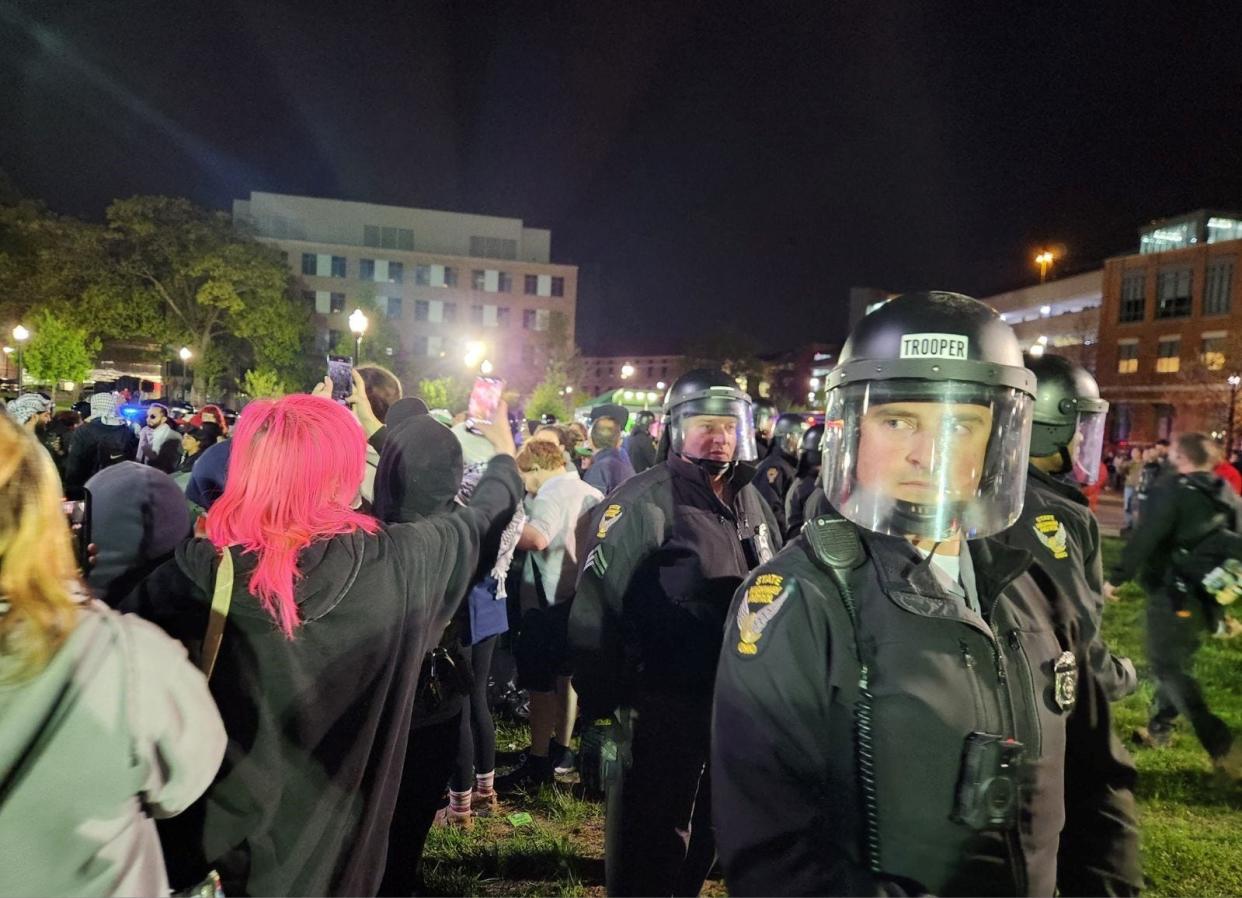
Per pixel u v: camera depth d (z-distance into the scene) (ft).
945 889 3.99
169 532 7.41
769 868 4.08
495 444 7.93
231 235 144.87
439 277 215.31
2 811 3.75
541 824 12.43
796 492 14.49
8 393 60.54
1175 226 130.93
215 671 5.08
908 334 4.36
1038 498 7.24
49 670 3.81
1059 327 157.07
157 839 4.59
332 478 5.47
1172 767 14.11
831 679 4.22
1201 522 13.09
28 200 126.82
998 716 4.19
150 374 162.81
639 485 9.29
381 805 5.85
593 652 8.89
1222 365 110.01
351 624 5.37
